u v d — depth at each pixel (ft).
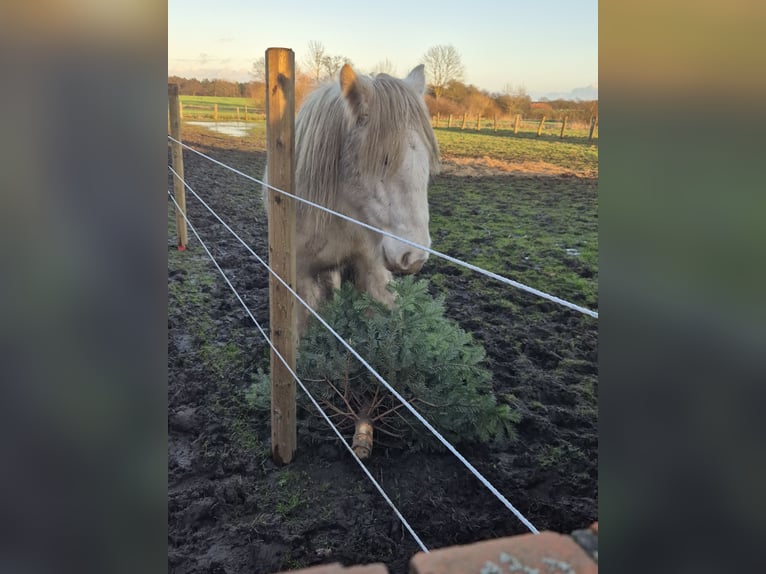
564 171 27.58
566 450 7.65
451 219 20.42
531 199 23.43
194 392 8.96
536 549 1.45
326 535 6.12
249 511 6.49
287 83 6.57
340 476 7.12
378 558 5.81
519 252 17.08
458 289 14.23
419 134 8.23
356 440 7.16
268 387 8.32
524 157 29.81
